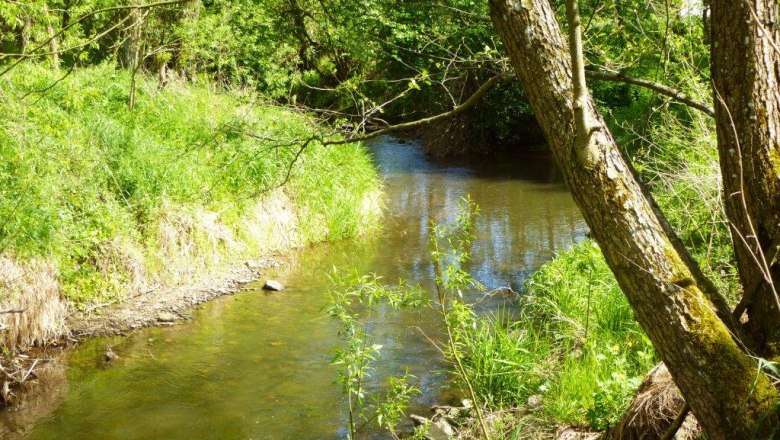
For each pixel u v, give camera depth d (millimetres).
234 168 11039
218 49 16406
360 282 4762
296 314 8625
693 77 5305
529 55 3178
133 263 9094
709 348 2953
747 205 3121
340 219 12102
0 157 8289
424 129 22172
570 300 7426
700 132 8312
